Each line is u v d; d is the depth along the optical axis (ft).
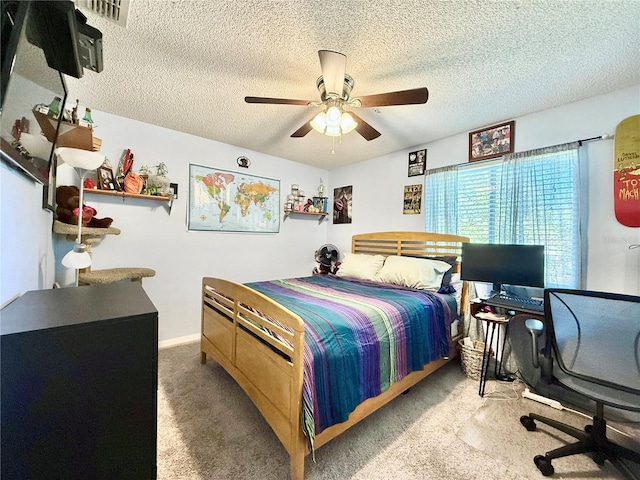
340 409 4.47
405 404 6.37
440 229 9.82
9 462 2.17
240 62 5.77
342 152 11.80
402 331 6.07
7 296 3.24
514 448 5.00
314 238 14.35
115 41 5.13
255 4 4.27
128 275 7.45
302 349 4.09
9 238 3.28
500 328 7.72
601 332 4.10
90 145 6.16
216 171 10.70
